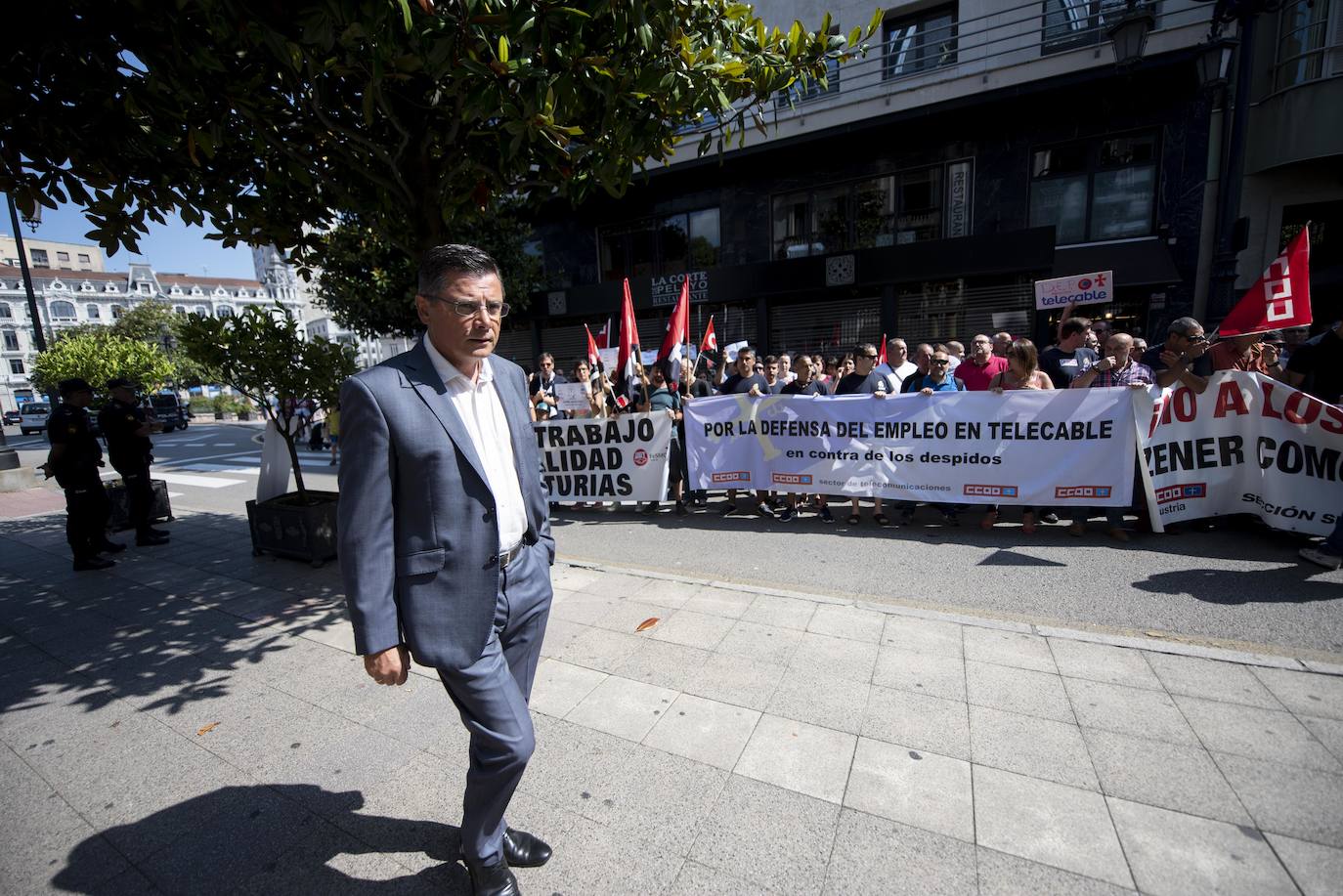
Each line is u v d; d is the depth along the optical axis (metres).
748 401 6.52
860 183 13.54
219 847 2.21
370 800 2.42
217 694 3.28
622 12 3.10
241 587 4.95
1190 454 5.04
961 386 6.23
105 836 2.28
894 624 3.67
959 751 2.51
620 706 2.93
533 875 2.00
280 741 2.84
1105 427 5.12
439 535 1.76
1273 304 4.88
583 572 4.89
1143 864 1.94
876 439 5.94
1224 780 2.29
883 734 2.64
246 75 3.74
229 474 12.41
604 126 3.83
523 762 1.82
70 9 3.01
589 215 16.58
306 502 5.67
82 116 3.44
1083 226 11.83
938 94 11.98
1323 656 3.13
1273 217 10.66
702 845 2.09
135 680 3.47
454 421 1.78
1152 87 10.87
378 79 2.98
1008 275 11.91
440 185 4.47
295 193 4.90
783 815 2.21
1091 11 11.42
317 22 2.78
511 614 2.00
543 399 8.22
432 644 1.76
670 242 15.90
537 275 16.12
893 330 12.87
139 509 6.43
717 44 3.81
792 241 14.45
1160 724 2.62
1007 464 5.46
